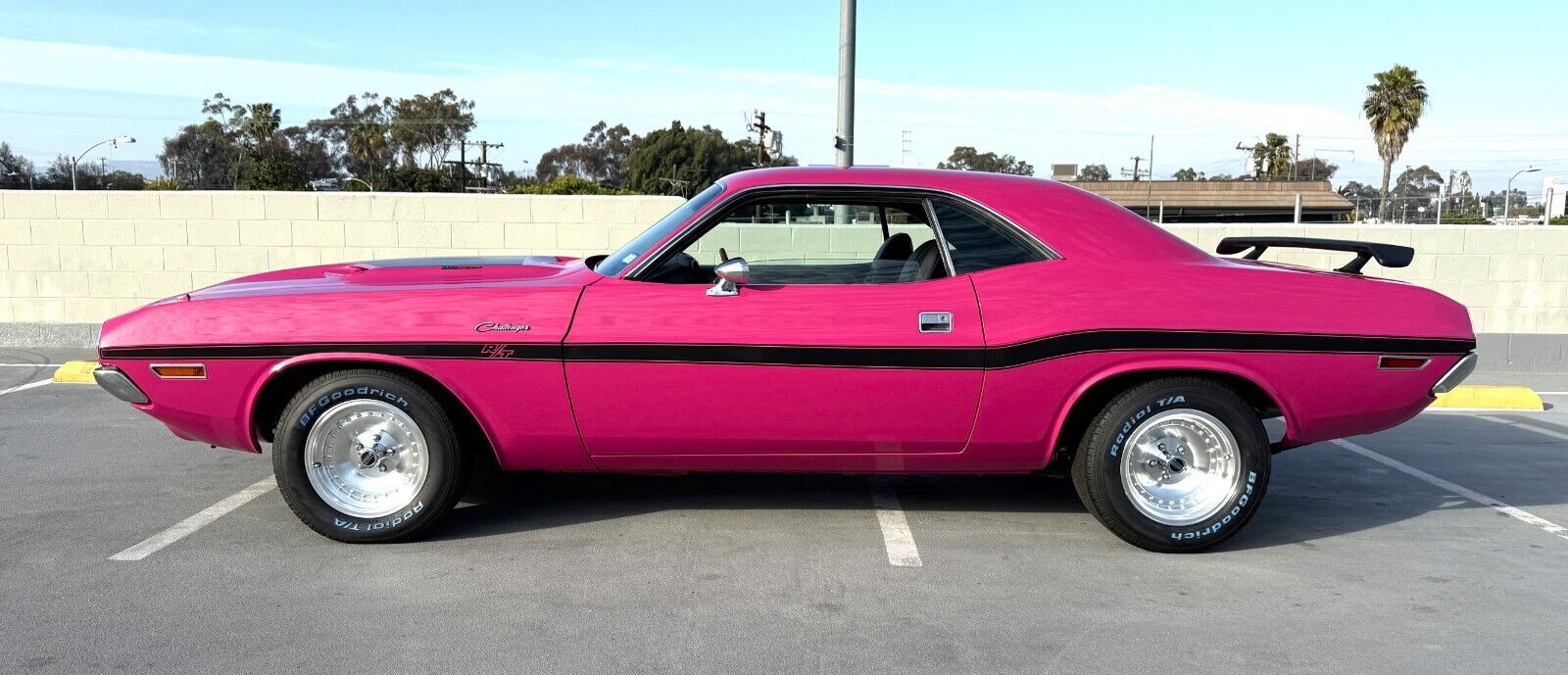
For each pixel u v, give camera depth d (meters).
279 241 8.93
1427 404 4.04
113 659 2.91
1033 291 3.82
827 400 3.79
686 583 3.60
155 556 3.77
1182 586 3.66
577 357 3.75
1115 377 3.89
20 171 61.00
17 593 3.40
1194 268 3.92
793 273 4.15
